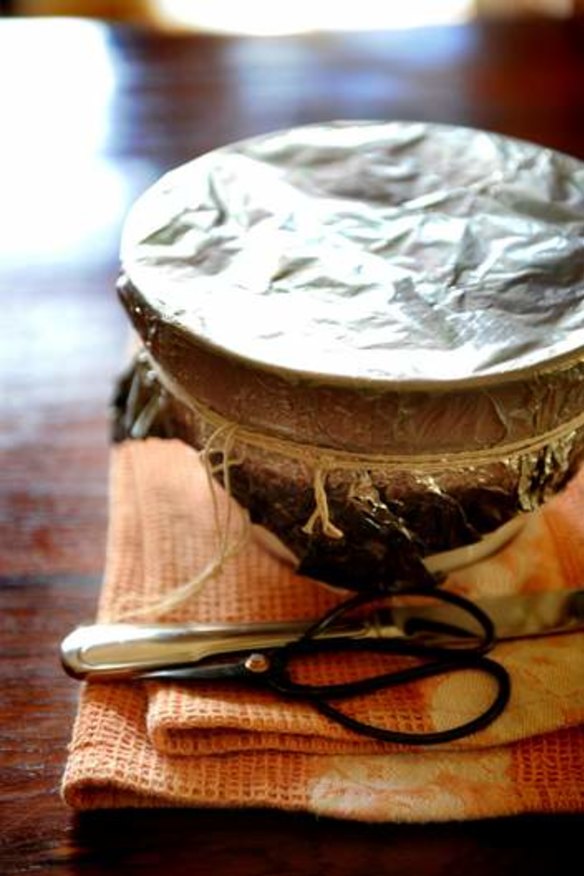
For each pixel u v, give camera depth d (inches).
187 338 20.8
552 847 20.7
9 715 22.4
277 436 20.9
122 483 25.5
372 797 20.9
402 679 21.9
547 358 20.2
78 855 20.7
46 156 34.8
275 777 21.1
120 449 26.1
